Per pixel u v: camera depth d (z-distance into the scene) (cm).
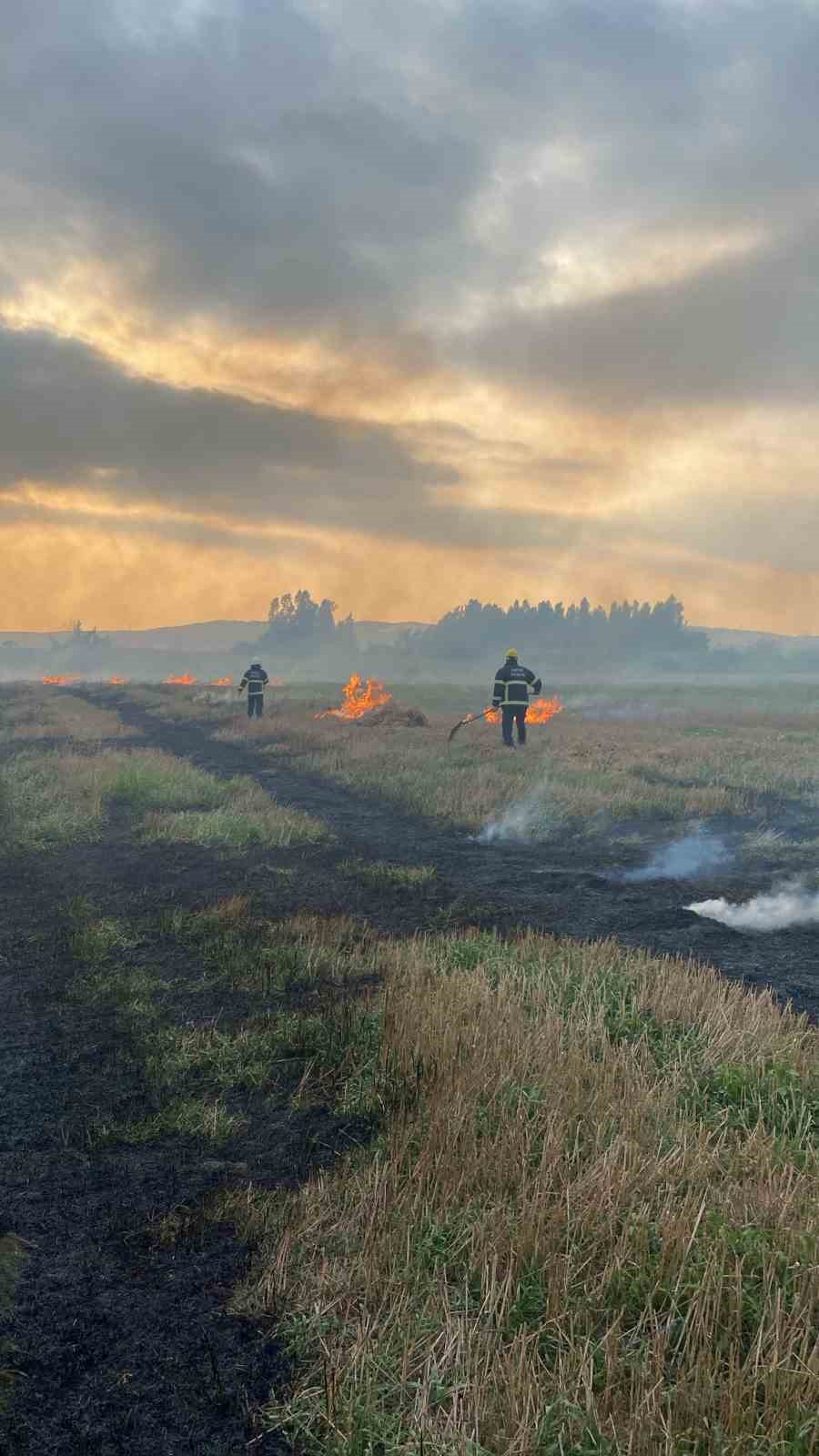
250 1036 559
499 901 924
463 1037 517
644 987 607
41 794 1478
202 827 1243
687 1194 363
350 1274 328
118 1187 404
